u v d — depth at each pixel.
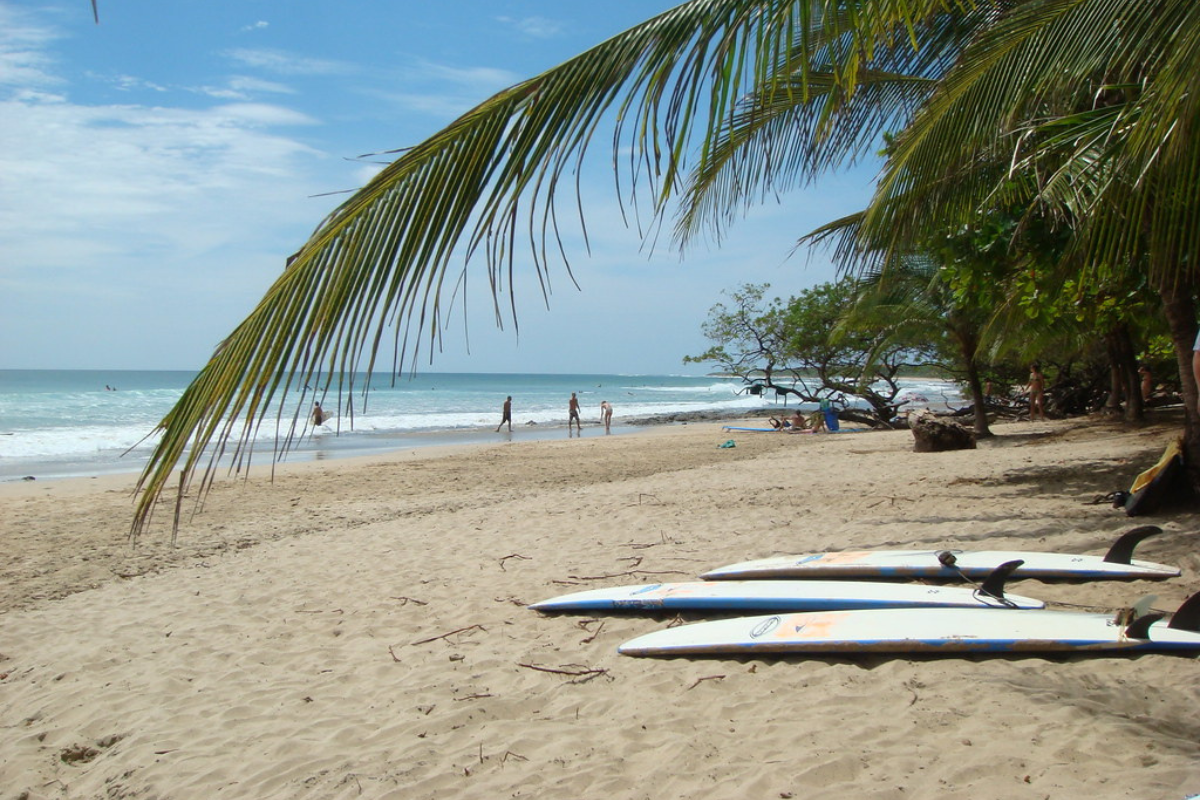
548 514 10.12
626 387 121.38
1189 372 7.13
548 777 3.18
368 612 5.93
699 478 13.57
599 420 42.41
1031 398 24.36
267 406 2.12
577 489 13.16
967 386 29.38
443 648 4.96
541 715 3.82
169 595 6.87
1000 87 5.70
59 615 6.43
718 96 2.70
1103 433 16.47
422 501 12.70
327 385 2.14
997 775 2.80
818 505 9.52
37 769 3.74
